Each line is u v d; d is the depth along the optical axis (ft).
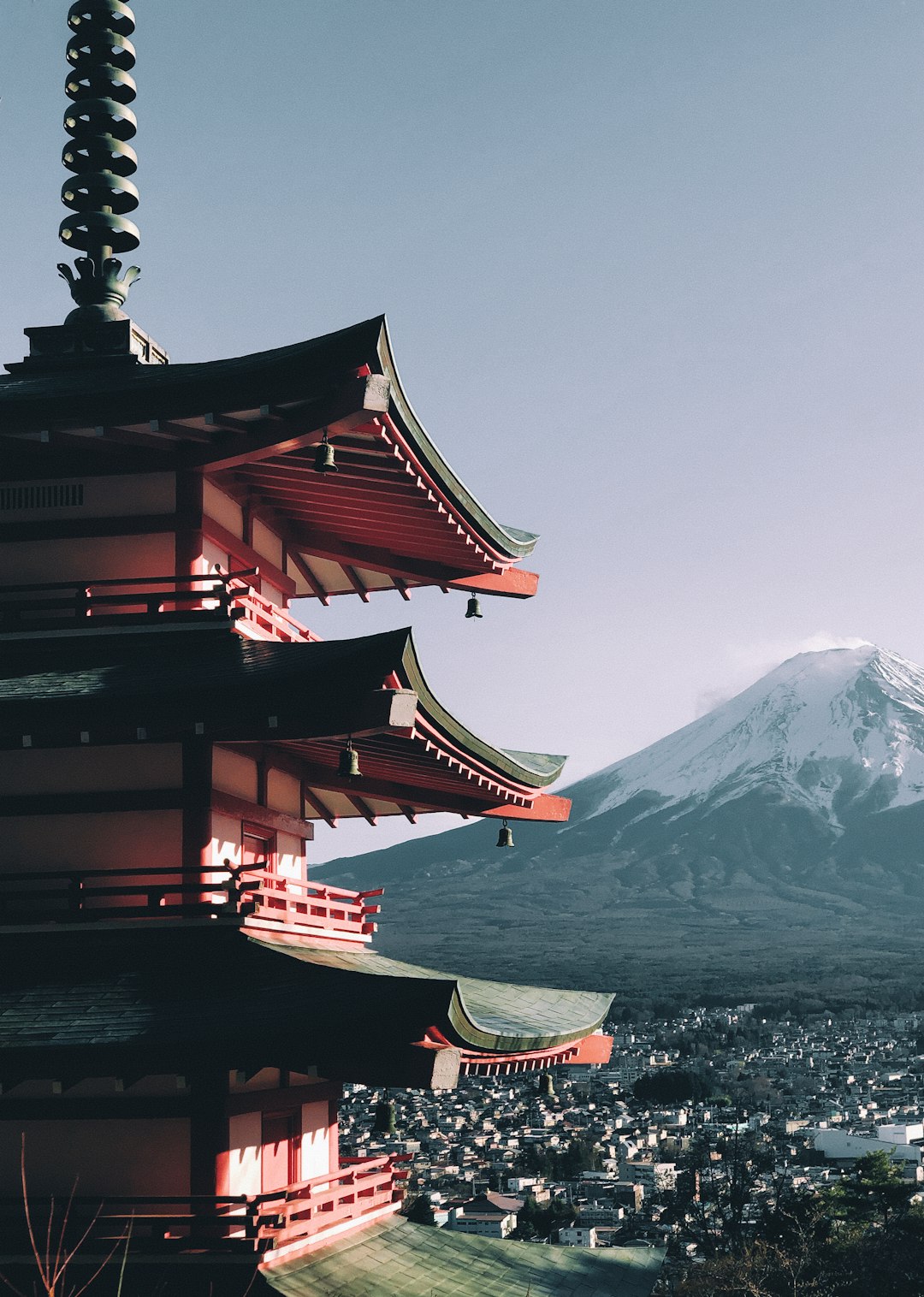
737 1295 191.31
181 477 71.41
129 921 64.59
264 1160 70.18
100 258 79.87
